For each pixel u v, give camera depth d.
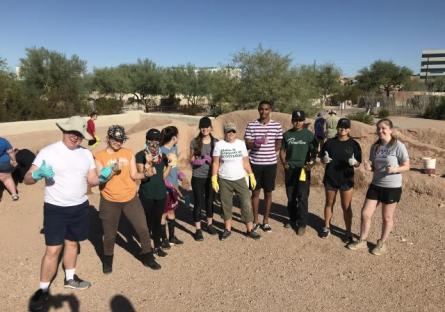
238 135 10.92
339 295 4.44
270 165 6.07
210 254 5.50
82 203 4.19
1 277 4.76
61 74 37.41
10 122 22.41
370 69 66.50
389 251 5.56
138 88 53.22
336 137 5.84
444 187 7.93
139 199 5.11
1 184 8.24
